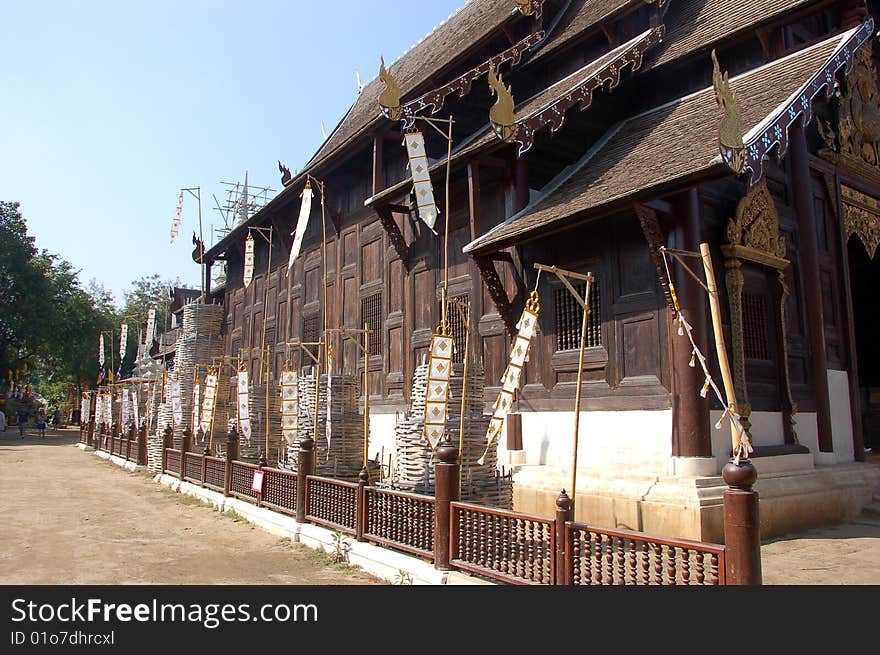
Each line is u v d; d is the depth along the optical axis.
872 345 18.91
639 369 9.53
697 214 8.98
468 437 8.85
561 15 13.95
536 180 12.37
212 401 16.11
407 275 15.01
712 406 8.89
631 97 12.39
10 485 16.75
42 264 47.03
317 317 19.28
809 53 9.93
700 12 12.22
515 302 11.62
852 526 9.60
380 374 15.82
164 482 16.73
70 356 51.50
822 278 11.45
